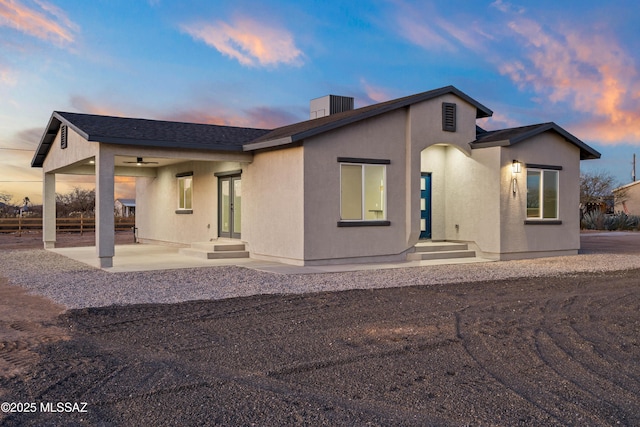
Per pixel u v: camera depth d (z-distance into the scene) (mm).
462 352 6113
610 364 5719
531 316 8078
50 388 4859
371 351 6121
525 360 5828
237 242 16641
